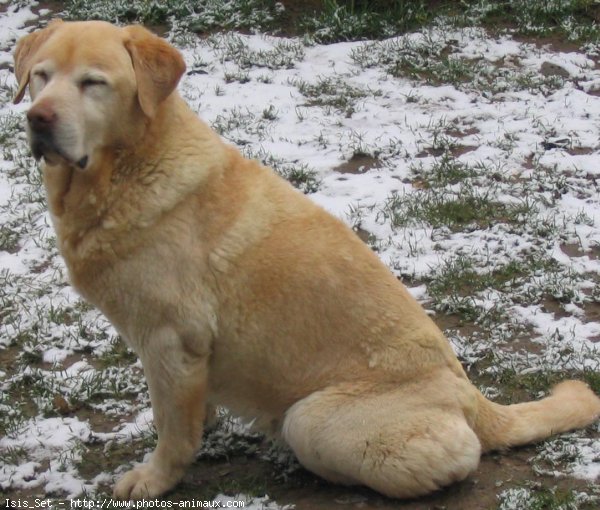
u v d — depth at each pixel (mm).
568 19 14758
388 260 9375
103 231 6023
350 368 6375
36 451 6992
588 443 6824
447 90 13055
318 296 6336
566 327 8352
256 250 6250
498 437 6734
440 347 6566
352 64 13805
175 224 6066
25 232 10062
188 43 14398
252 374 6441
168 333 6152
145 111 5840
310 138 11797
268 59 13883
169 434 6398
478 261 9359
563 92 12922
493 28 14773
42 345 8250
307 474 6684
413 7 15148
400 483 6121
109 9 15086
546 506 6199
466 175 10898
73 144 5750
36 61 5992
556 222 9961
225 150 6449
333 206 10328
